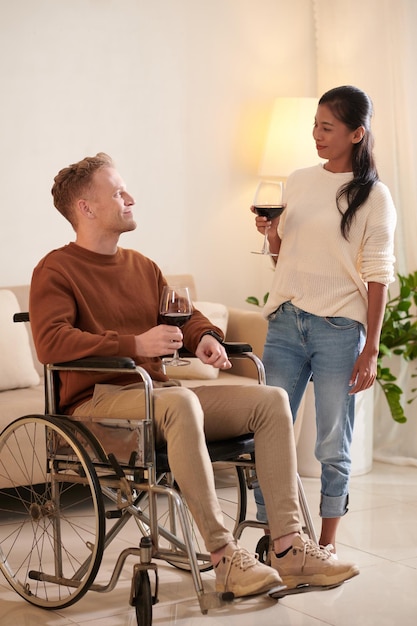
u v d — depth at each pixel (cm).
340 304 280
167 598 270
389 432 461
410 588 278
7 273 423
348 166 283
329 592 275
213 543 237
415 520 354
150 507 241
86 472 245
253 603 266
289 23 496
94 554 246
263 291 502
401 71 442
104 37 442
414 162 441
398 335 438
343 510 291
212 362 270
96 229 272
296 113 465
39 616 257
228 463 270
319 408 287
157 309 282
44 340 254
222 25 477
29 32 422
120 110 450
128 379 268
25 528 339
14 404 345
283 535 252
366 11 459
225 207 486
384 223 279
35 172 428
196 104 472
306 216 284
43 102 428
